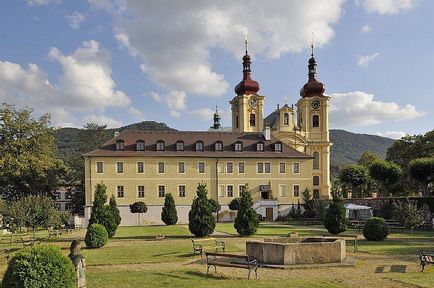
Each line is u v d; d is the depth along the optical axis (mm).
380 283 17484
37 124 75250
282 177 77250
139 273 20188
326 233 43531
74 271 12562
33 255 12086
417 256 25812
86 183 71312
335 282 17734
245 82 97938
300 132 93062
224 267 21953
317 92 96000
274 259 22547
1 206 42812
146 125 184250
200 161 75188
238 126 97438
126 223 71062
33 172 72875
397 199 55312
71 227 63188
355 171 89250
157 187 73312
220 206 70438
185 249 30219
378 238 35375
